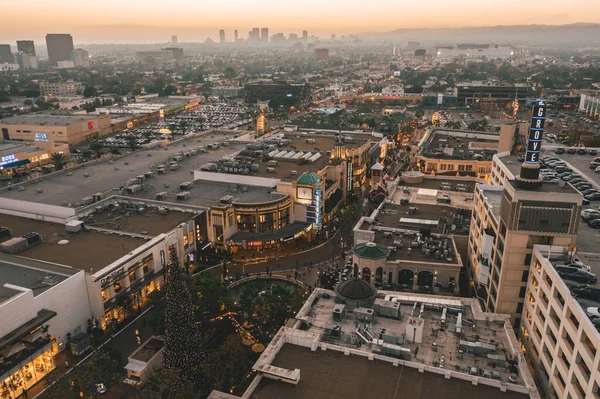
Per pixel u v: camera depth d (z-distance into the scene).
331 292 94.06
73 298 108.31
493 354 75.06
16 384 91.94
